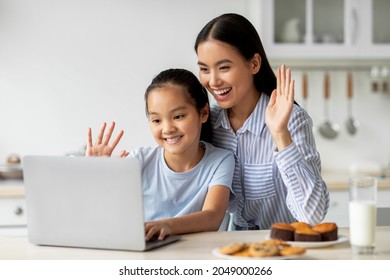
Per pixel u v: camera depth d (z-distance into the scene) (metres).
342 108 4.71
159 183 2.35
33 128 4.36
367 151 4.74
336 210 4.09
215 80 2.30
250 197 2.52
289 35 4.27
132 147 4.36
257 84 2.46
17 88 4.34
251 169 2.48
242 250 1.71
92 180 1.82
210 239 1.95
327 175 4.45
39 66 4.34
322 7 4.29
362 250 1.72
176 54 4.38
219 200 2.23
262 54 2.41
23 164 1.89
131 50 4.36
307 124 2.40
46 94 4.35
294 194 2.17
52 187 1.87
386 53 4.32
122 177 1.78
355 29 4.30
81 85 4.36
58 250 1.87
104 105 4.36
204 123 2.51
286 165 2.14
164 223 1.98
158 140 2.24
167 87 2.20
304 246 1.78
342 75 4.70
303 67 4.66
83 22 4.34
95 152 2.30
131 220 1.79
